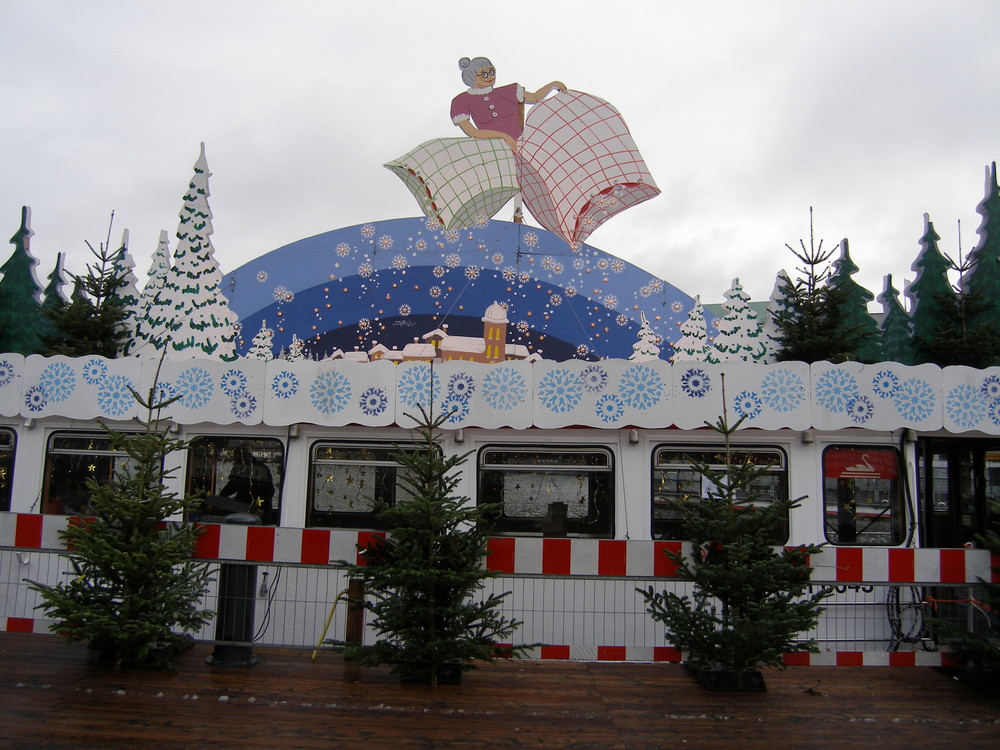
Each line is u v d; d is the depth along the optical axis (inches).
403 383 306.7
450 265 418.9
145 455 251.0
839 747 204.5
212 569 302.8
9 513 262.7
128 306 416.5
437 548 241.1
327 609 296.8
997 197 412.2
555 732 209.8
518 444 310.7
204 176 387.5
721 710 230.5
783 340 390.0
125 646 247.3
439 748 196.5
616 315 417.7
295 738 199.6
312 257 419.8
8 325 419.2
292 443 315.9
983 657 248.5
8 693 223.6
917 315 410.0
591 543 260.8
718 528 242.7
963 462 375.2
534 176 505.4
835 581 258.5
